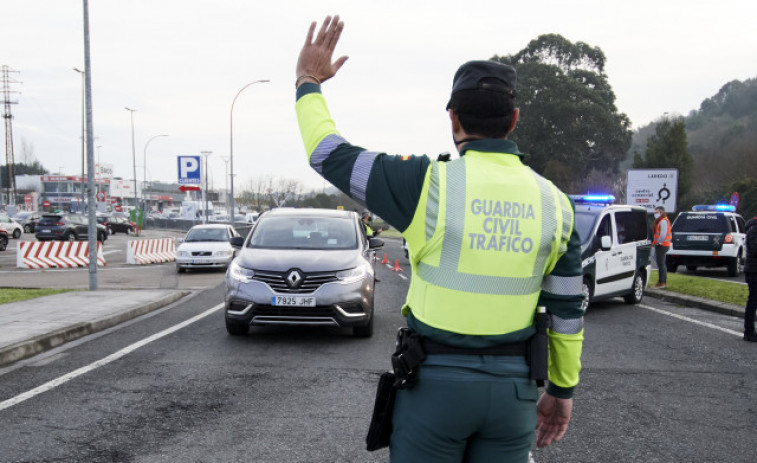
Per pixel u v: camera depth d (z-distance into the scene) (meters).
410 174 1.65
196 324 9.11
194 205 60.16
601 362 6.86
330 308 7.59
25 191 106.19
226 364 6.55
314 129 1.79
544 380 1.64
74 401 5.16
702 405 5.24
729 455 4.10
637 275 11.77
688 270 20.95
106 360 6.70
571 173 47.03
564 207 1.75
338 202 69.94
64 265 21.67
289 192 75.62
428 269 1.65
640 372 6.40
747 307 8.15
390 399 1.75
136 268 21.38
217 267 20.08
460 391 1.59
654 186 19.28
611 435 4.48
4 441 4.20
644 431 4.57
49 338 7.42
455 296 1.61
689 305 11.71
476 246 1.61
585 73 49.84
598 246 10.45
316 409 4.99
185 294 12.99
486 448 1.67
